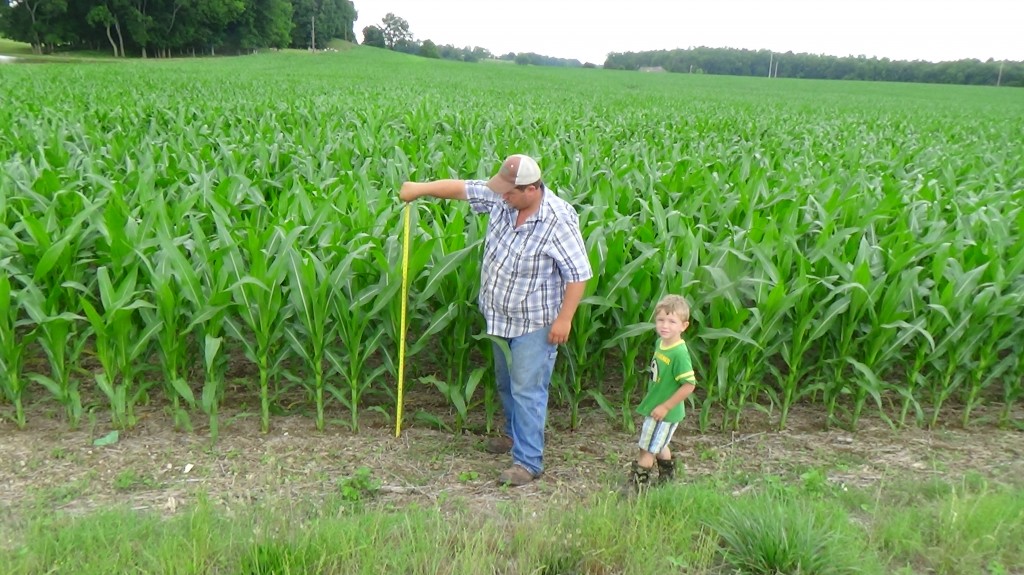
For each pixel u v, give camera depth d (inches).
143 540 134.7
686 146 511.8
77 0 3095.5
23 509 148.5
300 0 4510.3
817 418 214.7
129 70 1428.4
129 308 170.9
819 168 374.9
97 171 289.1
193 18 3257.9
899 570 137.3
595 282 183.0
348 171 314.5
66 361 209.9
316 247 202.1
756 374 205.2
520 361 163.2
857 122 852.0
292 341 184.9
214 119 513.0
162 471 168.2
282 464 173.6
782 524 139.2
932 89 2834.6
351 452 181.5
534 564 132.3
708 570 136.3
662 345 159.6
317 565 125.3
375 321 196.2
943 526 146.6
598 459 185.8
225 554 128.9
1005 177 412.2
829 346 223.8
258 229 205.0
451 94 1087.0
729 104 1179.9
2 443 176.7
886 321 193.5
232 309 188.4
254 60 2763.3
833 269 214.7
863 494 165.0
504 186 147.9
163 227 188.1
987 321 198.1
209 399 176.2
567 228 152.4
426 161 370.3
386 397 216.1
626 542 136.9
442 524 144.7
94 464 169.5
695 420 209.2
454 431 197.5
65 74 1165.1
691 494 156.2
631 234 221.9
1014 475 181.2
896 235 226.2
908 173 422.9
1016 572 138.9
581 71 3405.5
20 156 326.3
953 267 206.1
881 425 211.3
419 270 181.6
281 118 550.6
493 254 159.5
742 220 267.9
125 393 183.5
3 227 191.6
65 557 126.6
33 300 176.7
